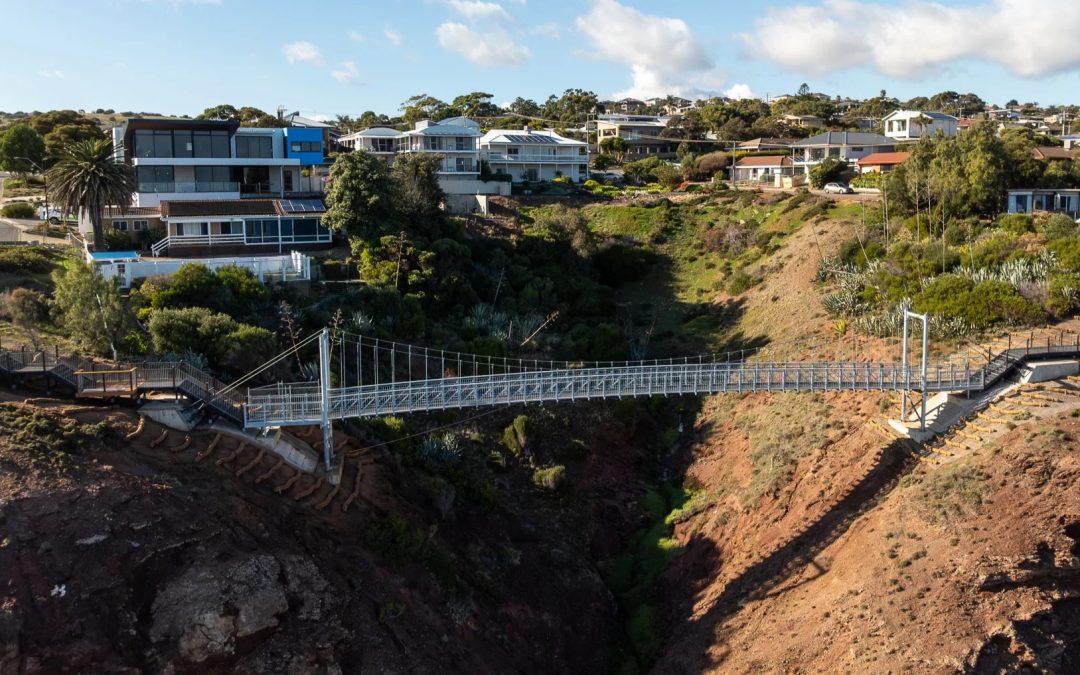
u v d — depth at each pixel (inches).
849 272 2524.6
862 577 1401.3
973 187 2699.3
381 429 1707.7
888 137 4468.5
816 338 2251.5
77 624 991.6
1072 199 2721.5
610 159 4724.4
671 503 1942.7
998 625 1264.8
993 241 2357.3
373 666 1165.1
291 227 2431.1
